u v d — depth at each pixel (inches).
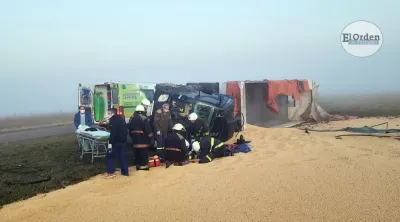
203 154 380.5
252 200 231.3
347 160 330.6
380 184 250.5
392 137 464.8
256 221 199.0
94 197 258.5
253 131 564.1
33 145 588.1
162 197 249.1
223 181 280.2
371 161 322.7
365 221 191.6
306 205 217.8
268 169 312.8
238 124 563.2
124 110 524.7
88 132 417.1
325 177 274.8
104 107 555.5
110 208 232.7
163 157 389.7
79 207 237.8
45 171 362.9
